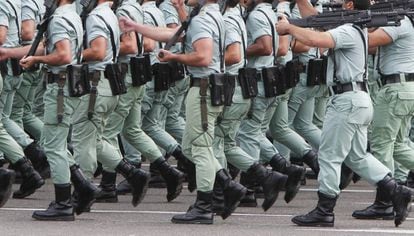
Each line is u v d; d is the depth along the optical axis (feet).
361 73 89.35
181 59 88.74
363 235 87.71
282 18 88.94
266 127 105.09
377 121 96.43
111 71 93.56
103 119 94.89
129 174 97.35
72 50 90.74
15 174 103.30
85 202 93.40
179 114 115.96
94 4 93.30
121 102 101.14
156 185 116.26
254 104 102.47
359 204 107.24
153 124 111.55
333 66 89.40
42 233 86.17
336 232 88.79
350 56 89.10
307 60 113.60
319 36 87.81
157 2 113.29
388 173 91.20
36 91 116.67
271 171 98.43
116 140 101.60
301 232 88.53
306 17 90.74
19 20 105.81
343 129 89.45
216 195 97.55
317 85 114.11
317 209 91.40
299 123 115.44
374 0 95.81
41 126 116.88
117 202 105.29
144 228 89.40
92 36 92.43
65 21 89.66
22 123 115.96
